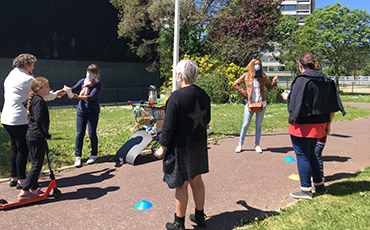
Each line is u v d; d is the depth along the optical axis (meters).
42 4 16.98
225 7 21.61
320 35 34.81
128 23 19.09
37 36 16.91
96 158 5.36
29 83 3.76
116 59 19.98
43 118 3.47
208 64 18.20
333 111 3.51
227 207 3.42
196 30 21.77
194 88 2.77
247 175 4.56
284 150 6.20
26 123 3.77
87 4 18.58
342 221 2.90
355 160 5.42
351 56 37.28
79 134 5.10
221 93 17.03
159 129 5.35
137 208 3.39
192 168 2.72
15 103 3.73
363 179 4.19
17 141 3.82
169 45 21.20
